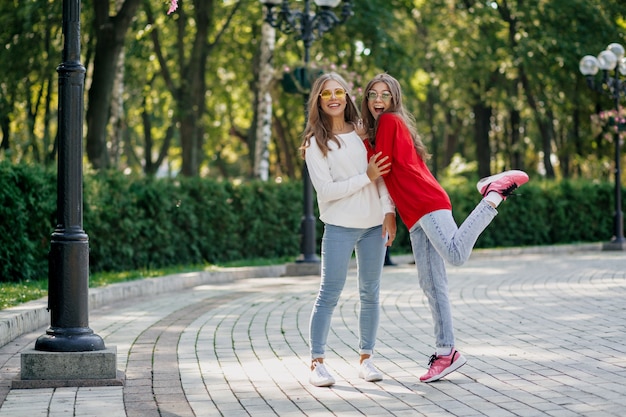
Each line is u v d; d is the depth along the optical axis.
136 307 11.05
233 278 15.80
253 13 30.08
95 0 19.00
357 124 6.54
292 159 39.44
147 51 27.12
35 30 22.78
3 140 23.91
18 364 7.21
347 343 8.14
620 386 6.11
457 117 39.53
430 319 9.61
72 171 6.56
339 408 5.69
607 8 29.50
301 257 16.67
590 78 22.70
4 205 12.66
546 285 13.09
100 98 19.05
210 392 6.20
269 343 8.20
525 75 31.14
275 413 5.59
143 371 6.92
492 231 25.14
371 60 28.19
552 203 26.62
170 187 17.09
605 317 9.52
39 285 12.03
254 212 19.34
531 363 7.02
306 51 16.83
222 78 34.69
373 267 6.42
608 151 32.75
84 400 5.94
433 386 6.27
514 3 30.25
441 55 32.31
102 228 14.98
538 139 39.12
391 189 6.31
